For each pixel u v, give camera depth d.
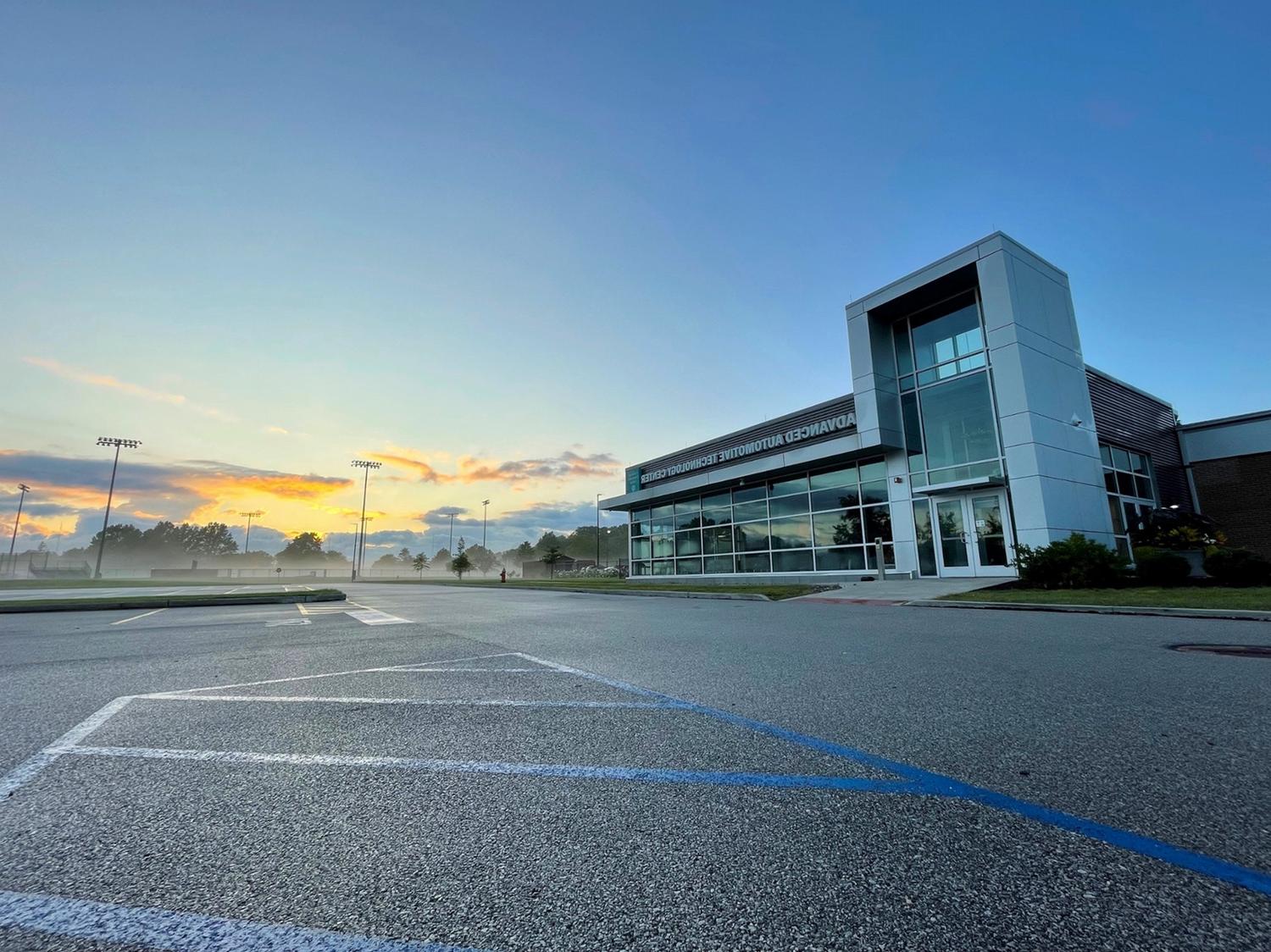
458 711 4.27
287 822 2.49
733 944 1.69
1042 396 17.09
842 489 21.88
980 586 14.88
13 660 6.88
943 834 2.31
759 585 20.88
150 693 4.99
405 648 7.57
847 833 2.33
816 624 9.47
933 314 19.91
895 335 21.02
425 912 1.86
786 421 24.77
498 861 2.16
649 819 2.48
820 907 1.85
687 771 3.04
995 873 2.03
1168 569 13.34
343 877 2.05
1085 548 13.66
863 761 3.13
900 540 19.78
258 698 4.77
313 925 1.79
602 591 22.38
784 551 23.89
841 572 21.52
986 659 5.95
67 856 2.20
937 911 1.83
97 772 3.11
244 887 2.00
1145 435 21.48
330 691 4.99
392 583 60.03
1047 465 16.48
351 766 3.17
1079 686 4.70
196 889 1.98
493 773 3.04
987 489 17.67
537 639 8.27
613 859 2.17
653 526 31.69
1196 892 1.90
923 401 19.84
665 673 5.61
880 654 6.41
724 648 7.11
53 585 46.06
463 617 12.30
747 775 2.96
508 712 4.23
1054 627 8.30
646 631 9.04
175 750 3.46
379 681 5.40
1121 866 2.06
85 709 4.45
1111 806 2.54
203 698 4.78
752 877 2.03
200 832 2.40
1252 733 3.47
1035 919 1.78
